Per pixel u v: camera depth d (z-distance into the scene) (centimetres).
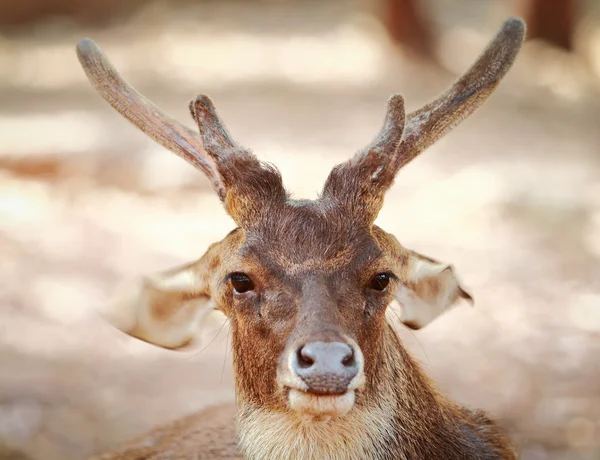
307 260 588
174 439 765
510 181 2003
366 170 623
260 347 598
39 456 1048
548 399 1155
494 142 2439
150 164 2016
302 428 609
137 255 1670
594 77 3117
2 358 1276
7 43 3728
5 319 1398
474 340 1346
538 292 1519
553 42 3216
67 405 1152
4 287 1501
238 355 635
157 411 1138
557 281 1559
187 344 694
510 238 1748
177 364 1277
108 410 1141
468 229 1798
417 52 3272
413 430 645
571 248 1700
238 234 625
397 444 635
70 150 2059
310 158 2244
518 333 1368
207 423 767
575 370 1245
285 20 4134
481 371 1242
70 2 4006
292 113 2769
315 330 552
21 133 2275
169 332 692
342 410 547
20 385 1197
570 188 1970
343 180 619
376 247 603
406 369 652
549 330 1380
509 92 2970
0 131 2305
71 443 1074
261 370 602
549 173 2094
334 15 4169
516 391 1180
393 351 645
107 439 1081
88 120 2477
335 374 537
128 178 2000
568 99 2920
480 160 2244
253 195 617
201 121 641
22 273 1559
